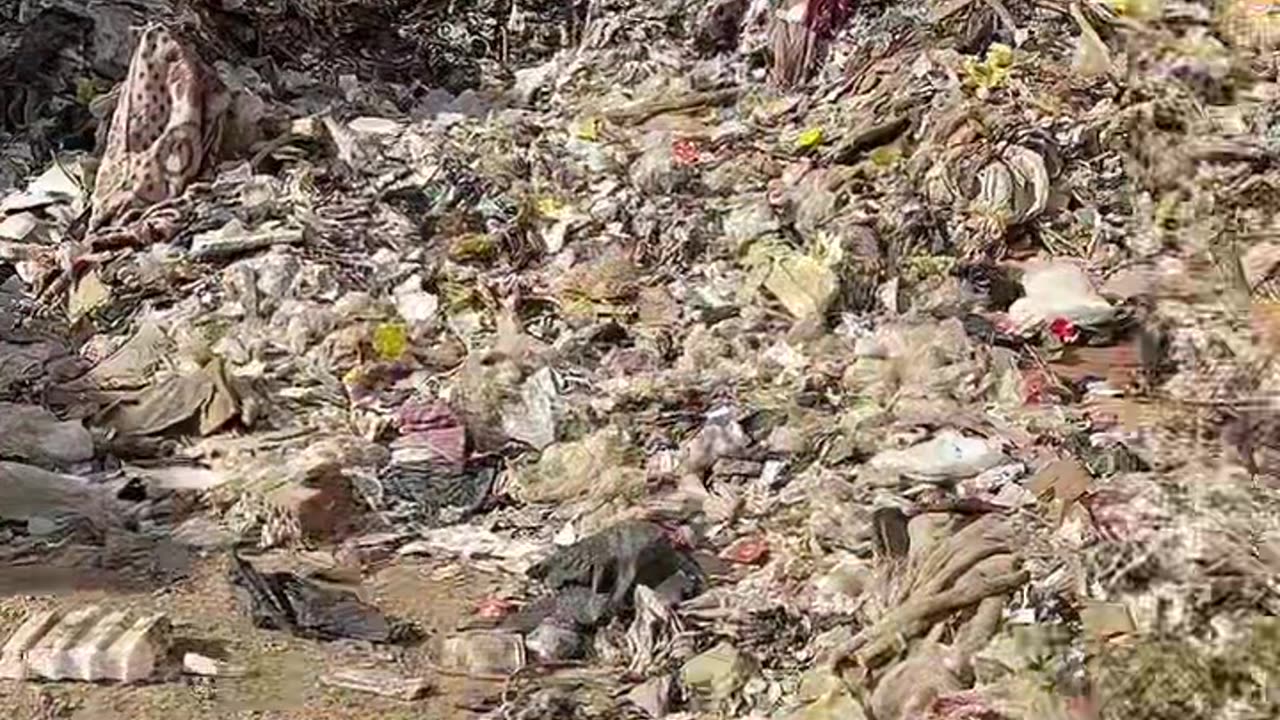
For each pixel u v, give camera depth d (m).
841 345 9.80
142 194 12.05
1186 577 3.99
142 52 12.34
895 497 7.73
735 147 13.72
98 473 8.40
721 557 7.46
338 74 16.30
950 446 8.24
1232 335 3.87
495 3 18.09
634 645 6.71
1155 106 3.88
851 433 8.53
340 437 8.75
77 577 7.34
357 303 10.34
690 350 9.88
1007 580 6.23
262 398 9.05
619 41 17.16
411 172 13.05
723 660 6.44
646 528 7.18
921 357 9.32
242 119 12.79
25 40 14.07
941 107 12.88
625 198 12.45
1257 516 3.96
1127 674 4.06
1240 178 3.80
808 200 11.70
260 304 10.38
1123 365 9.57
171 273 10.84
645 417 8.99
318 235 11.47
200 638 6.82
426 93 16.56
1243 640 3.87
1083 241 11.39
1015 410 8.88
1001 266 10.99
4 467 8.12
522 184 12.67
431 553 7.66
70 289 11.00
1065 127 12.48
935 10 14.84
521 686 6.48
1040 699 5.31
